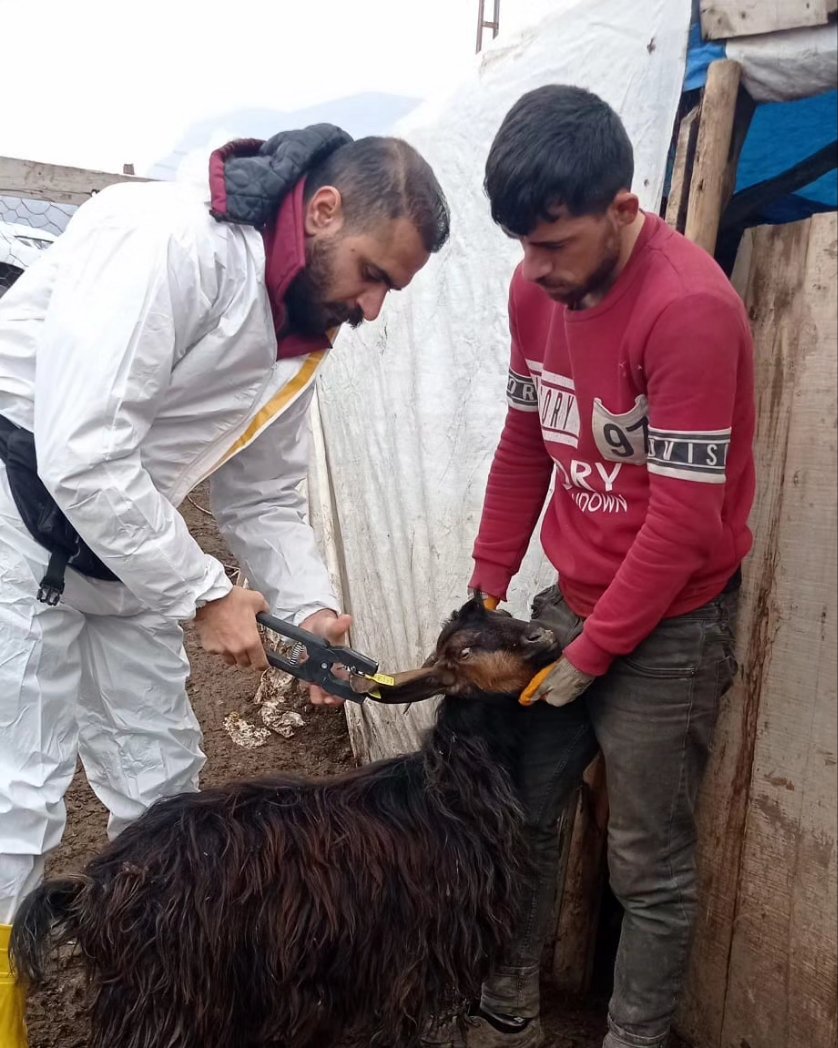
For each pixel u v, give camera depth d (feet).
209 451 7.04
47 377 5.90
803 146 10.27
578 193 5.26
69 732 7.38
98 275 5.89
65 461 5.79
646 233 5.68
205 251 6.08
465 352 10.14
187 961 5.99
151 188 6.34
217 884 6.11
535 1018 7.66
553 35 8.47
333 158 6.40
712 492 5.51
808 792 6.82
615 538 6.30
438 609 10.85
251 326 6.48
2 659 6.63
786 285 6.64
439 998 6.66
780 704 6.98
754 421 5.94
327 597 8.05
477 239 9.87
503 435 7.41
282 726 14.14
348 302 6.62
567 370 6.30
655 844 6.54
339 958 6.29
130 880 6.10
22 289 6.64
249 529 8.19
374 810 6.68
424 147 10.77
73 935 6.32
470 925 6.55
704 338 5.31
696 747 6.40
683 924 6.61
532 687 6.34
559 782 7.10
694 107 7.04
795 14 6.22
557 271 5.65
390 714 11.89
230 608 6.67
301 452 8.15
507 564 7.55
